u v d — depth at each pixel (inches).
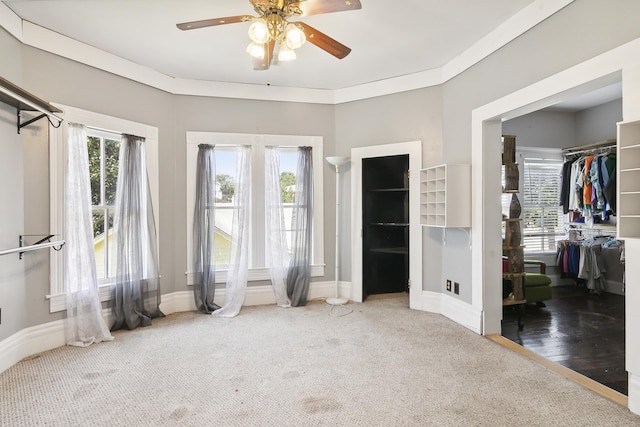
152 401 82.4
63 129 116.5
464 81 134.3
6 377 93.7
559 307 166.6
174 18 107.8
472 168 129.5
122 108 134.5
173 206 153.7
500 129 126.9
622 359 108.5
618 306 168.2
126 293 131.1
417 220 155.6
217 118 158.7
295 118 168.4
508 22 110.6
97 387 88.8
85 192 118.6
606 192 139.9
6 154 99.5
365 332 128.4
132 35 117.6
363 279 171.5
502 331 134.0
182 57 134.2
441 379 93.0
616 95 179.3
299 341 119.9
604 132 191.8
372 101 164.7
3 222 98.3
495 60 118.1
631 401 78.1
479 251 126.2
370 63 142.5
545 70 98.9
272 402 82.0
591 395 85.3
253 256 163.8
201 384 90.5
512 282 153.2
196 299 152.1
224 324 137.3
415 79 153.2
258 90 163.2
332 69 147.9
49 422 74.1
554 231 211.3
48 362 103.1
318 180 171.0
